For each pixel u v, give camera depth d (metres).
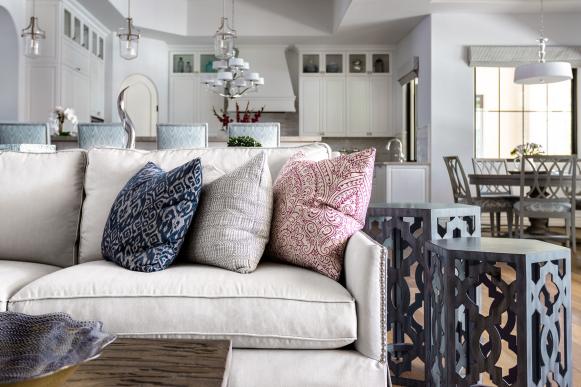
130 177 2.08
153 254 1.63
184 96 9.09
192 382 0.93
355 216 1.73
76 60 7.20
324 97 9.16
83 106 7.50
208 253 1.67
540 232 6.00
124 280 1.53
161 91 8.92
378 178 7.63
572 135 7.62
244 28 8.45
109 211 2.03
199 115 9.10
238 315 1.45
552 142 7.62
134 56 5.47
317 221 1.66
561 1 6.60
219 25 8.47
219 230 1.67
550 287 3.58
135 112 8.83
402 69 8.43
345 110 9.15
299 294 1.47
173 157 2.14
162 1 8.23
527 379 1.38
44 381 0.72
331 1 8.44
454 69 7.12
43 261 2.05
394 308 2.05
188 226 1.69
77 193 2.13
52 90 6.62
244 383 1.43
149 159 2.15
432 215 1.91
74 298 1.49
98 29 8.07
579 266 4.50
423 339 1.98
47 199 2.07
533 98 7.61
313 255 1.65
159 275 1.57
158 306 1.47
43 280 1.56
